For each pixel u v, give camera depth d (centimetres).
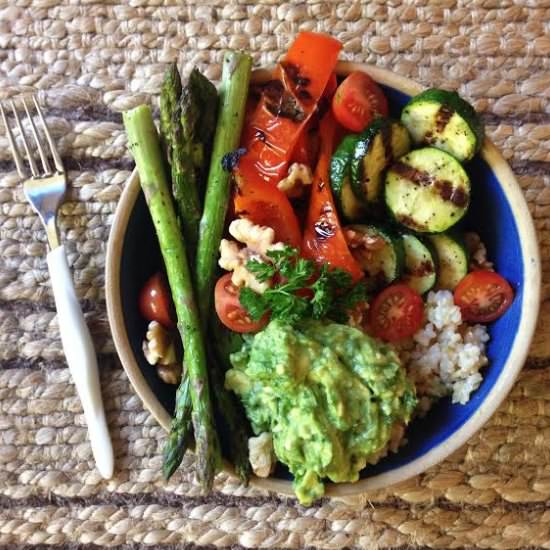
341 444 35
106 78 44
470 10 44
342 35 44
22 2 44
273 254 36
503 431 43
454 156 37
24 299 44
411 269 38
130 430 43
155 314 38
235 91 37
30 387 43
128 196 37
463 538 43
